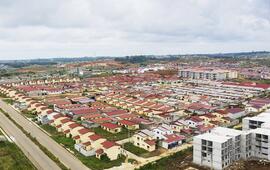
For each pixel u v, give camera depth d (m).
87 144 75.31
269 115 91.69
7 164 66.00
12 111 129.75
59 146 80.44
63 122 95.38
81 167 65.12
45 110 117.25
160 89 183.62
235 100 146.75
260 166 65.81
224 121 104.00
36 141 84.25
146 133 82.06
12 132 95.12
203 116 105.81
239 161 69.44
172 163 67.94
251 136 72.69
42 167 64.88
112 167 65.31
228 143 66.62
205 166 66.50
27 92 176.50
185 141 83.12
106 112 116.25
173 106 130.25
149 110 119.69
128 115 110.44
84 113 114.94
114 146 70.50
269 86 182.12
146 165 65.19
